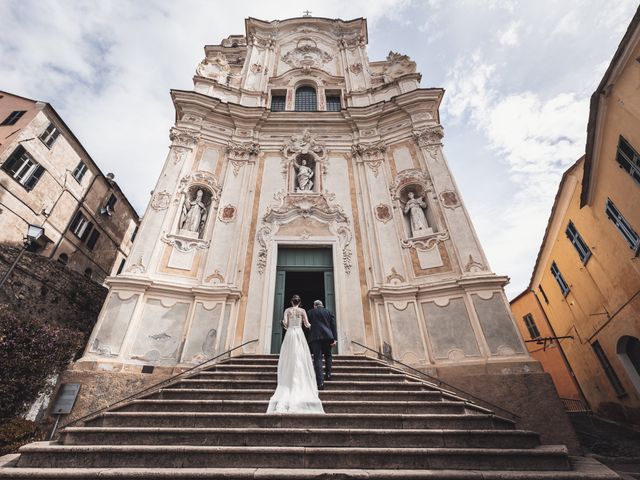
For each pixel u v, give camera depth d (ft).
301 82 52.11
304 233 35.60
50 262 37.22
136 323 27.76
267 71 52.80
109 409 17.17
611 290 34.76
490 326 27.45
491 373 25.34
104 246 70.49
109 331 26.66
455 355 27.32
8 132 52.75
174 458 12.59
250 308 31.12
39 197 54.49
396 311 30.48
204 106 42.57
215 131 42.34
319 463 12.50
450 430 14.33
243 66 55.36
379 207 37.19
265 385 20.34
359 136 43.75
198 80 46.11
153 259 31.24
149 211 33.73
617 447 27.02
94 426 15.90
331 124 45.16
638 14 21.47
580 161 35.78
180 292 30.22
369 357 26.58
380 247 34.42
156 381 25.36
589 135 30.07
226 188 38.04
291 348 18.44
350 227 36.27
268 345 29.22
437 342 28.40
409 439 14.02
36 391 22.52
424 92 42.73
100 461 12.58
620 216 30.35
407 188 38.60
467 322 28.35
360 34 56.85
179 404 17.17
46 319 35.24
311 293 45.44
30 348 22.35
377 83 51.24
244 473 11.38
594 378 43.29
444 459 12.73
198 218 35.81
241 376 21.99
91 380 23.94
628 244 29.89
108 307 27.73
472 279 29.25
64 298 37.88
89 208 65.98
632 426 35.45
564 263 45.03
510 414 23.21
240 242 34.71
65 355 24.50
